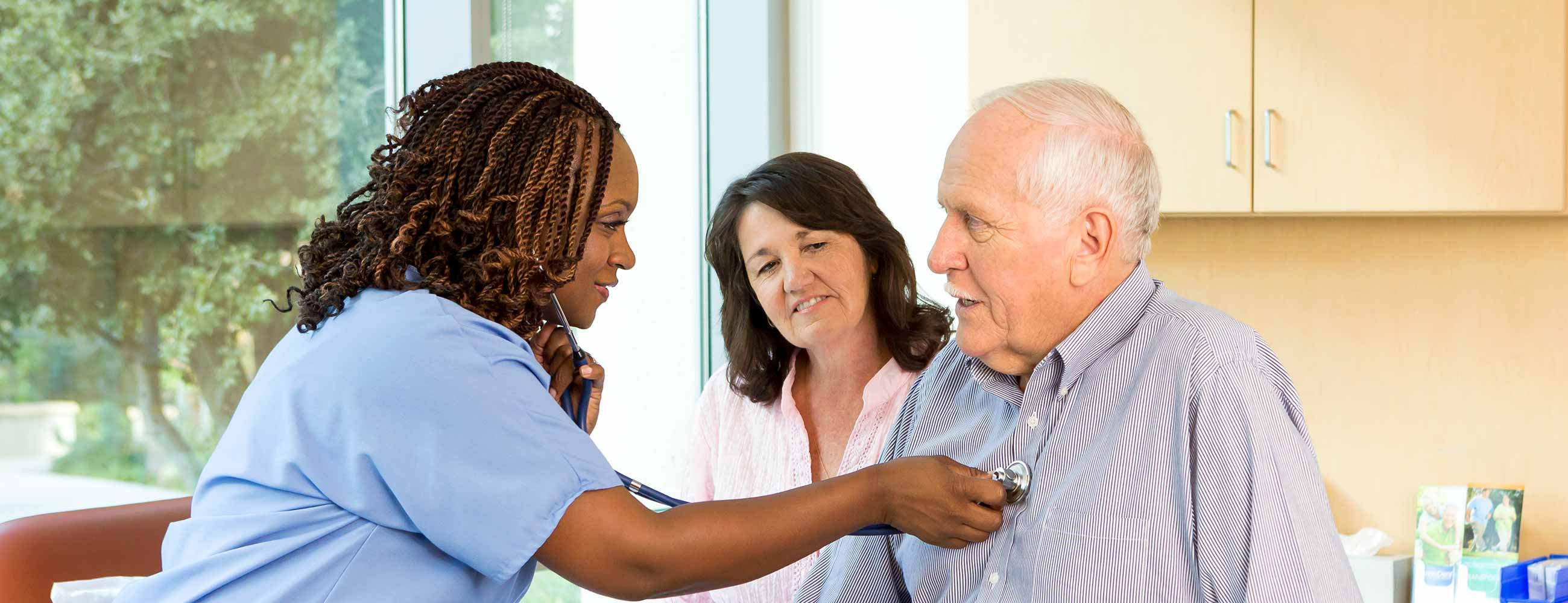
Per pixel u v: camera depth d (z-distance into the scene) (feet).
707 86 9.57
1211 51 7.38
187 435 6.66
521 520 3.27
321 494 3.34
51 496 6.12
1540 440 8.24
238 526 3.37
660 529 3.40
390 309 3.42
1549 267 8.19
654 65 9.12
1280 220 8.79
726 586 3.59
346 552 3.31
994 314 4.05
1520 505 7.84
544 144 3.66
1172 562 3.76
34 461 6.06
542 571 8.52
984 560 4.13
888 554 4.64
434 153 3.61
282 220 7.01
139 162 6.40
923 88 9.11
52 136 6.08
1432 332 8.47
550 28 8.29
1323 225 8.70
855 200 6.08
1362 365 8.64
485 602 3.55
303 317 3.59
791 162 6.18
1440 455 8.47
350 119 7.27
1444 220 8.42
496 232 3.63
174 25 6.51
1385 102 7.12
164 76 6.48
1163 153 7.51
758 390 6.49
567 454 3.39
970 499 3.92
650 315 9.17
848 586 4.72
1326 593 3.57
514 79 3.71
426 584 3.38
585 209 3.79
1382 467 8.61
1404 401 8.54
